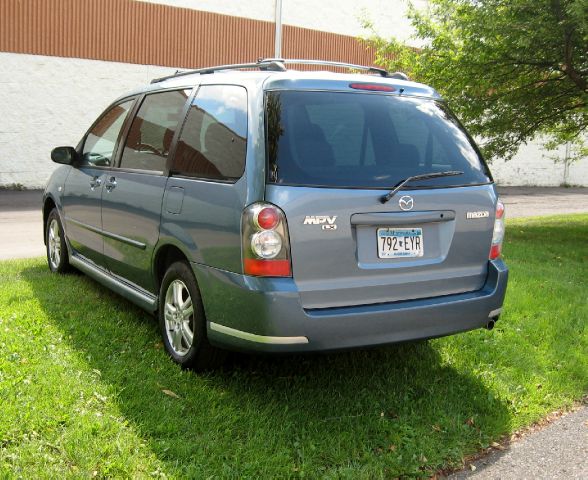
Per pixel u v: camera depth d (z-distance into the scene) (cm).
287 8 2077
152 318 484
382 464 301
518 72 1069
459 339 469
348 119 359
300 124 344
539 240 1034
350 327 332
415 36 1194
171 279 400
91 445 293
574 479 306
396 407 361
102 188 494
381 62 1290
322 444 314
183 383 369
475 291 386
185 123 409
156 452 294
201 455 294
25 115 1683
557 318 532
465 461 319
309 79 364
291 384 381
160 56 1847
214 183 354
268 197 323
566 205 1884
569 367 438
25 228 1014
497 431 344
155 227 408
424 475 300
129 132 486
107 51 1764
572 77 1002
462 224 375
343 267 335
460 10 1044
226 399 355
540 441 345
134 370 379
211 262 350
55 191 611
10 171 1689
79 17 1712
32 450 283
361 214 338
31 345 406
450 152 387
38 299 519
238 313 332
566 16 930
